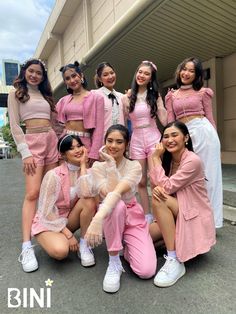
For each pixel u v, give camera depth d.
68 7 10.52
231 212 3.64
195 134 2.94
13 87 2.78
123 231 2.38
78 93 2.95
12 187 6.53
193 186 2.40
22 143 2.71
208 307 1.89
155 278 2.17
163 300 1.98
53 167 2.89
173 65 7.50
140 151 3.12
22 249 2.68
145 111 3.07
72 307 1.95
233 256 2.57
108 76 3.14
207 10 4.65
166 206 2.32
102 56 6.77
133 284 2.19
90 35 9.33
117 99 3.19
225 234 3.06
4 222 3.80
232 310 1.85
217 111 6.97
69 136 2.65
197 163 2.37
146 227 2.48
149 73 3.02
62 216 2.62
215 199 2.97
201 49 6.39
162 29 5.32
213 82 6.98
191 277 2.25
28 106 2.73
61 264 2.55
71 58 11.82
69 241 2.54
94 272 2.40
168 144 2.48
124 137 2.43
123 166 2.49
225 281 2.18
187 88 3.01
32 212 2.71
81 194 2.51
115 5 7.58
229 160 6.94
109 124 3.09
